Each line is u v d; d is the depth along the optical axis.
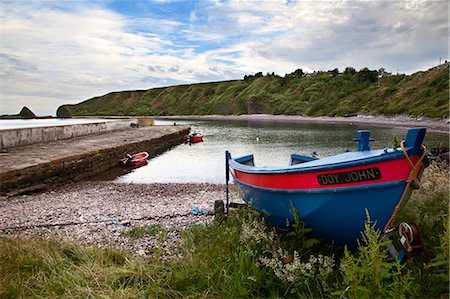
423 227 4.52
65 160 14.48
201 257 4.40
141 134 31.92
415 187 3.69
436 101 53.34
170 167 19.08
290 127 53.31
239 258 4.07
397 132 37.75
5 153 16.03
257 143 30.52
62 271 4.05
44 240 5.17
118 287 3.83
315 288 3.62
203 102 140.12
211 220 6.93
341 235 4.35
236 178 6.58
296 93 101.06
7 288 3.69
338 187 4.00
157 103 162.00
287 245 4.56
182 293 3.72
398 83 74.31
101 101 188.75
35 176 12.60
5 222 7.70
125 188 12.55
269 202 5.17
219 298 3.60
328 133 40.19
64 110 151.75
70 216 8.05
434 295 3.14
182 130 39.62
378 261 2.96
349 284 3.02
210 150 26.58
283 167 4.90
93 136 28.17
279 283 3.76
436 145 23.11
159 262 4.45
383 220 3.87
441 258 3.25
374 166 3.70
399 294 2.93
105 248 4.94
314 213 4.37
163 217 7.51
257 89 115.00
